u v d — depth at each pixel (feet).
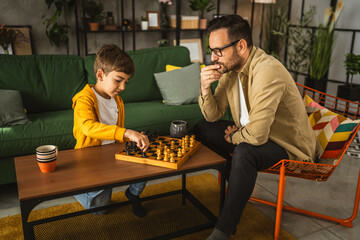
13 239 5.39
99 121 5.51
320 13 14.25
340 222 6.05
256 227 5.90
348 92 12.34
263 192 7.17
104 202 5.82
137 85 9.24
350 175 8.06
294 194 7.13
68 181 4.17
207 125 6.48
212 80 5.69
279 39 15.89
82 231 5.59
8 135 6.68
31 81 8.25
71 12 14.23
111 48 5.17
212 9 15.78
